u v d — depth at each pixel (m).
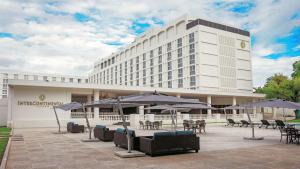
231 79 69.19
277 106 14.50
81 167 8.43
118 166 8.56
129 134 10.95
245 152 11.31
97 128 16.78
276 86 56.28
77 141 15.80
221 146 13.30
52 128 28.03
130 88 37.59
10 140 16.09
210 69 65.31
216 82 65.94
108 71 102.12
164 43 73.88
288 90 54.31
